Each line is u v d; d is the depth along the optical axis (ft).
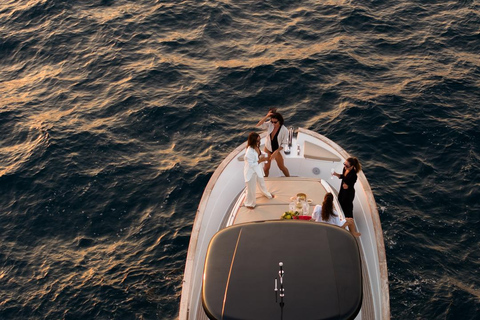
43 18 93.09
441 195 55.06
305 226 33.60
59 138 65.62
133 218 54.60
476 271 47.39
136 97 72.08
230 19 89.20
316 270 30.96
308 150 48.32
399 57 77.71
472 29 82.74
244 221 39.40
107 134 66.18
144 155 62.85
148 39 85.20
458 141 61.77
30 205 56.70
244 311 29.40
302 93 71.56
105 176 59.88
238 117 68.23
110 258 50.21
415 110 66.69
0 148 65.46
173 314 44.68
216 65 78.02
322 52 79.25
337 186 46.60
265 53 79.97
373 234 39.29
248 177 39.52
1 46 86.89
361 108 67.46
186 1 94.43
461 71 73.67
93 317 44.80
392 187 56.18
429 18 86.43
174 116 68.33
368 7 90.07
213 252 32.60
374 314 35.35
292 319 28.89
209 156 62.03
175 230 52.60
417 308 44.37
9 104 73.36
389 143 62.28
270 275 30.83
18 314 45.42
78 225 54.19
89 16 92.53
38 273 49.11
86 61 81.35
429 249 49.37
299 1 93.61
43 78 78.89
